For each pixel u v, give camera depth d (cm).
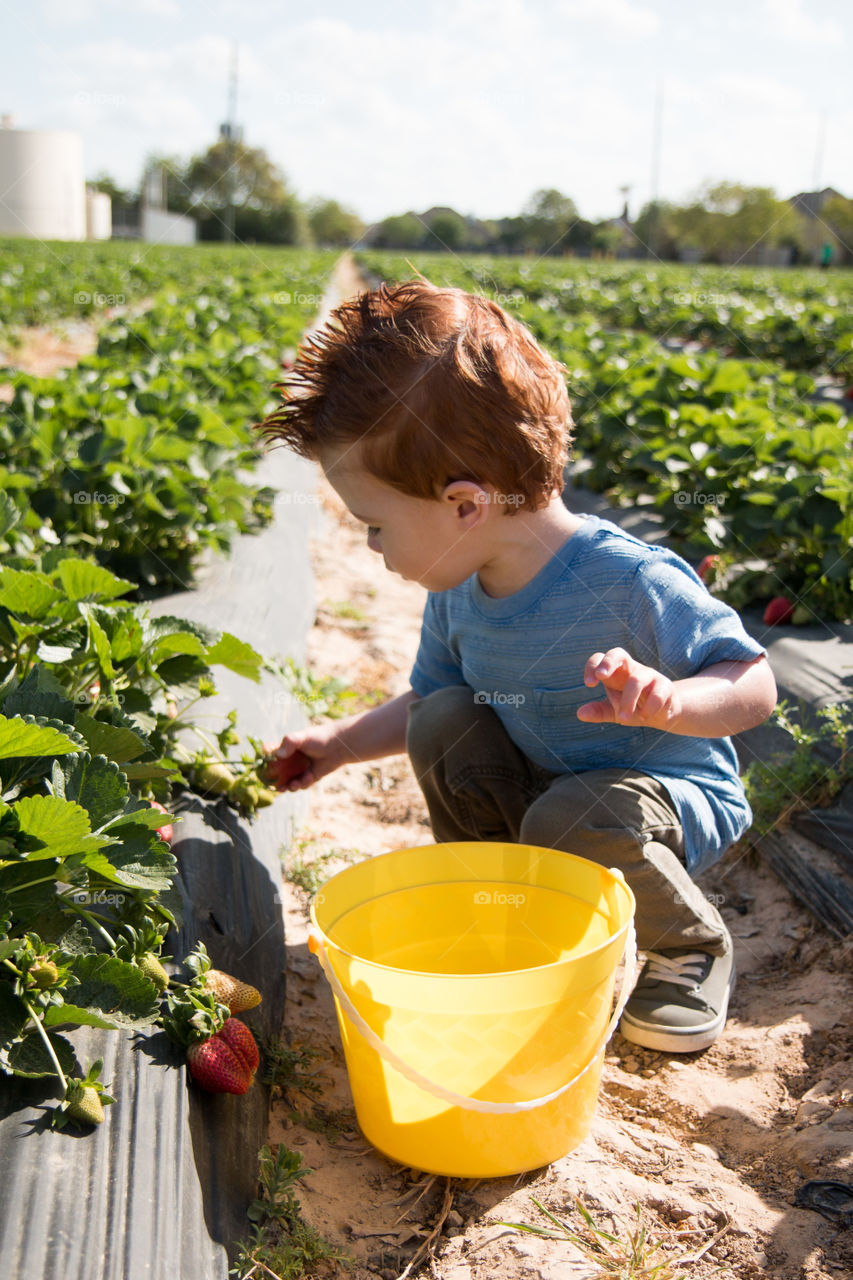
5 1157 134
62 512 455
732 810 232
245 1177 166
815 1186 178
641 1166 187
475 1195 177
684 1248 167
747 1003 244
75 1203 132
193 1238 143
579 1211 172
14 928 162
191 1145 154
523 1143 175
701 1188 180
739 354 1448
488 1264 161
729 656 201
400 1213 174
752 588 451
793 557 445
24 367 1230
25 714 183
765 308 1698
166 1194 141
